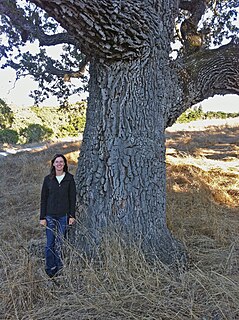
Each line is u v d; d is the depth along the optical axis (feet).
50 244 12.85
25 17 15.89
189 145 43.68
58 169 13.20
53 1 9.78
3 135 78.64
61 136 87.25
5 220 20.90
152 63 12.88
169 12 13.42
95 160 13.05
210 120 81.30
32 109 87.51
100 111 12.91
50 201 13.25
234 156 36.70
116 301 10.11
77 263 12.20
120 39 11.23
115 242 12.07
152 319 9.41
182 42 17.30
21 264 12.23
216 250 14.44
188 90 14.12
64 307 10.22
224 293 10.36
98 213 12.86
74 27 10.65
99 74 12.79
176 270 12.35
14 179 33.01
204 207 20.33
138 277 11.03
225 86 14.55
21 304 10.36
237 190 24.26
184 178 25.99
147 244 12.68
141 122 12.83
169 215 17.80
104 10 10.23
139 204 12.79
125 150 12.71
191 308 9.72
